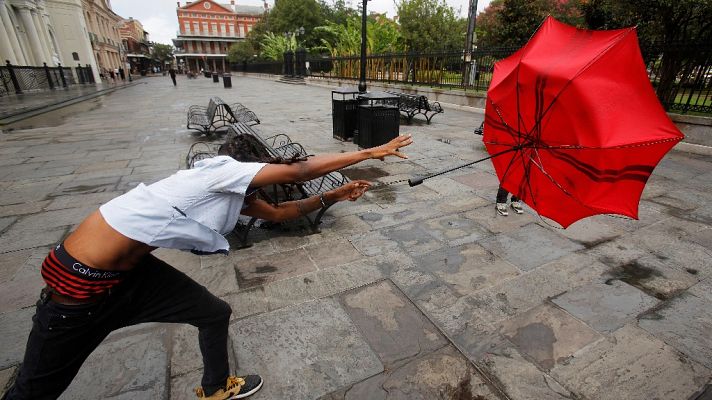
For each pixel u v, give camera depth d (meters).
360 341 2.48
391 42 22.41
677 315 2.73
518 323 2.65
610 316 2.72
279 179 1.44
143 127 10.30
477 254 3.57
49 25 33.00
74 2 37.00
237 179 1.39
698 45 7.33
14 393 1.37
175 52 97.81
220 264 3.36
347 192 1.95
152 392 2.09
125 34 84.44
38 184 5.52
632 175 1.72
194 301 1.62
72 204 4.78
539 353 2.38
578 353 2.38
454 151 7.43
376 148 1.59
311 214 4.40
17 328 2.57
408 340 2.49
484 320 2.68
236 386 2.01
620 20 9.48
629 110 1.70
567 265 3.39
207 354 1.82
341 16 55.22
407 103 10.84
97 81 39.88
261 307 2.80
